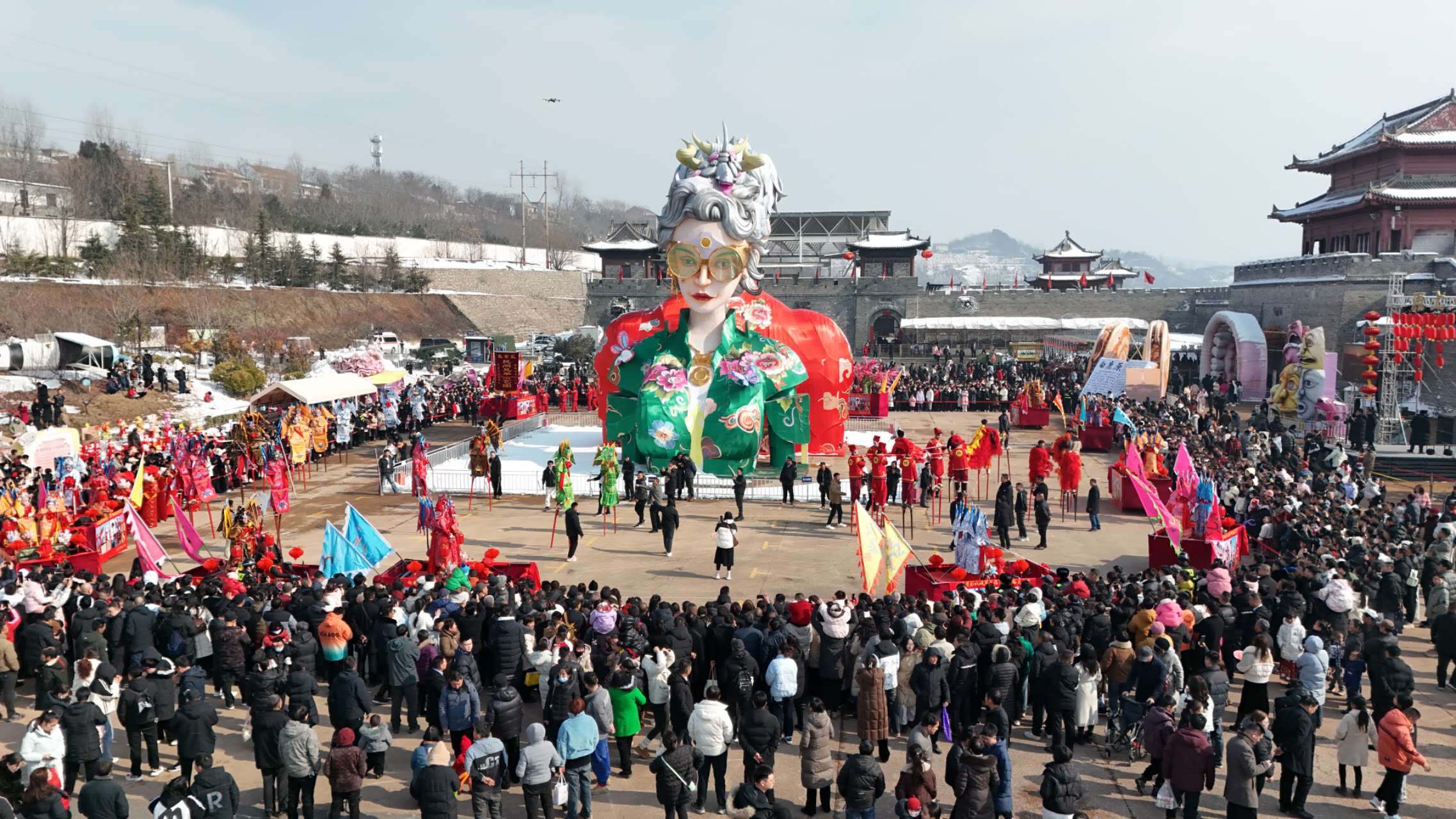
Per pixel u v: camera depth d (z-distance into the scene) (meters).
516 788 14.96
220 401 57.38
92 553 25.14
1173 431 44.06
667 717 16.06
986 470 35.34
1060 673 15.41
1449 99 65.44
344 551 22.28
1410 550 23.11
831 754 15.99
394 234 150.38
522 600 18.69
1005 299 98.50
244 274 96.38
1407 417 50.25
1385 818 14.15
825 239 117.06
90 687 15.02
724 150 37.41
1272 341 67.25
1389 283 61.12
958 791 12.48
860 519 20.83
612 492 31.72
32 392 49.91
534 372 76.00
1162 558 26.34
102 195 104.44
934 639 16.41
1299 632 17.89
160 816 11.44
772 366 38.03
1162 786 14.07
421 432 51.59
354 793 13.17
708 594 24.52
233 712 17.45
